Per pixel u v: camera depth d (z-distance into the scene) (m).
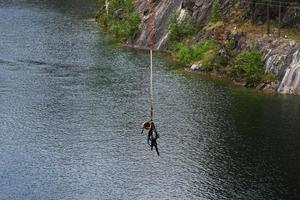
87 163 87.75
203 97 115.81
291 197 78.19
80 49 155.88
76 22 195.88
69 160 88.69
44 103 112.44
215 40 137.88
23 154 90.38
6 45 159.38
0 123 102.31
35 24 190.62
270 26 131.62
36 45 159.88
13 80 126.75
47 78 128.50
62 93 118.56
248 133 97.94
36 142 94.81
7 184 81.31
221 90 119.81
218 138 96.38
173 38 150.62
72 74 131.88
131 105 111.62
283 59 120.56
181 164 87.69
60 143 94.50
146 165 87.44
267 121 102.88
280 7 128.25
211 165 87.25
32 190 79.75
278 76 120.06
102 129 100.25
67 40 166.88
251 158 89.25
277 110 108.38
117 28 171.88
